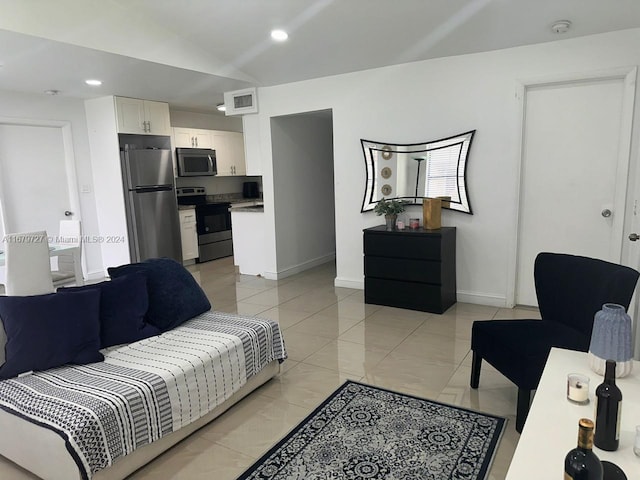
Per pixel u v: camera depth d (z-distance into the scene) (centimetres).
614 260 367
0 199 505
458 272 439
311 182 617
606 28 340
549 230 398
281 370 310
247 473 205
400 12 342
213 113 729
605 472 109
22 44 336
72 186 570
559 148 383
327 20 363
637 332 297
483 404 257
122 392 203
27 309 231
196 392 234
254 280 568
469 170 416
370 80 457
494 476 197
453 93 414
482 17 339
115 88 505
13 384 214
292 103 509
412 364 312
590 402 143
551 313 257
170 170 629
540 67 374
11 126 514
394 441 224
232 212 599
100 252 607
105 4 357
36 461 195
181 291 297
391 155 455
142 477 205
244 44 414
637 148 347
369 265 442
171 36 405
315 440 227
